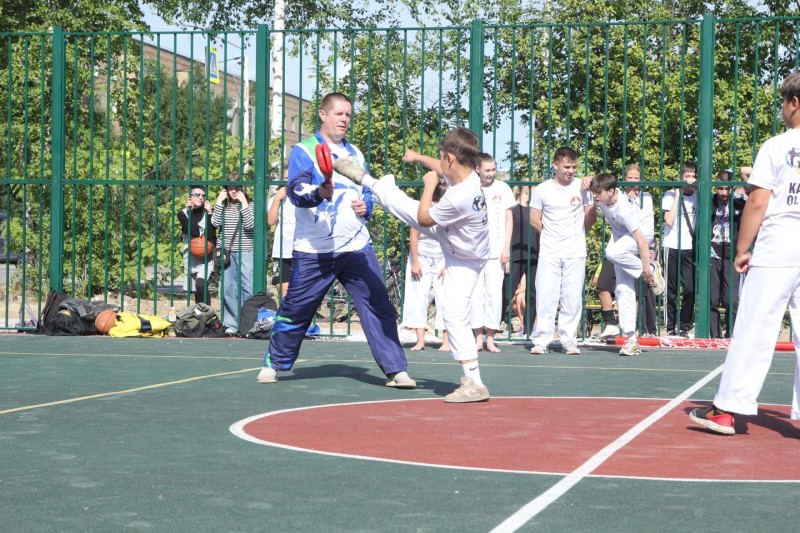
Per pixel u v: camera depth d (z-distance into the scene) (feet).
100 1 79.05
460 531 12.39
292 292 27.22
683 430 20.10
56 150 44.06
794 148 18.98
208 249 43.91
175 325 42.19
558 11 59.72
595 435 19.42
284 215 42.70
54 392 25.54
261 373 27.71
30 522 12.85
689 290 42.04
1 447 18.01
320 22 86.07
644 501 13.99
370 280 26.66
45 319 43.21
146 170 60.08
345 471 15.96
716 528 12.63
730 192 38.96
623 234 35.65
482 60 40.04
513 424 20.71
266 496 14.23
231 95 119.44
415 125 53.62
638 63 55.21
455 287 23.95
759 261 19.35
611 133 53.47
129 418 21.36
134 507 13.61
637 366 32.45
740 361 19.48
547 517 13.08
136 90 73.41
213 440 18.72
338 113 26.45
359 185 25.03
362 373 29.76
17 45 67.56
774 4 57.77
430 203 23.13
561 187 36.19
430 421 21.09
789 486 15.07
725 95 53.98
